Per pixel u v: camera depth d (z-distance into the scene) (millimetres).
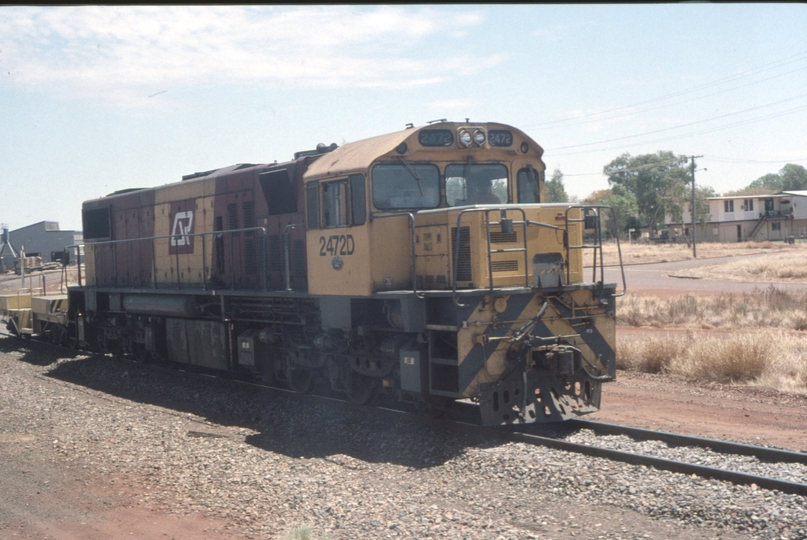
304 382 13203
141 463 8930
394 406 11898
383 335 11062
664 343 15258
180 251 16547
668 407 11547
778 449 8195
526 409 9734
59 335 22266
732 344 14031
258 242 13898
